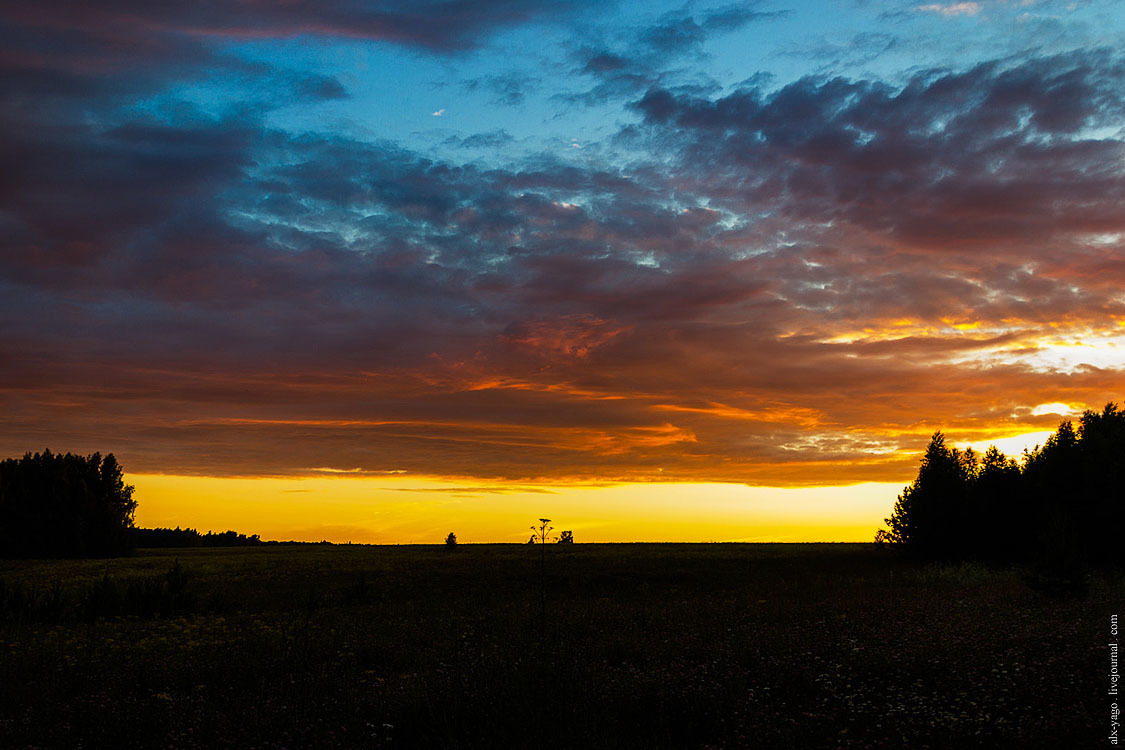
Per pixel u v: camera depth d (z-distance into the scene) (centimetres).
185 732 903
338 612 2420
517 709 928
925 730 863
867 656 1215
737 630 1595
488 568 4347
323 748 845
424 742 862
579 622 1833
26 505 7719
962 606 1923
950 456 4866
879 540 5022
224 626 1991
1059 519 2205
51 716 973
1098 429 4312
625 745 826
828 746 833
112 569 4909
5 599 2405
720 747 820
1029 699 939
